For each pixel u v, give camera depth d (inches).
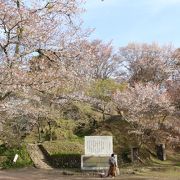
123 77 2100.1
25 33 467.8
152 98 1187.3
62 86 522.9
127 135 1290.6
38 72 485.4
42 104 920.3
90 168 994.1
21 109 803.4
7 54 460.8
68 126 1341.0
